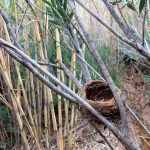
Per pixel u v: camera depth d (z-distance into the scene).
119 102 0.68
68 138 1.31
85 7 0.65
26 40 1.17
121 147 1.86
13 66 1.49
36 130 1.29
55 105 2.19
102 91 0.87
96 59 0.67
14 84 1.48
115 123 0.76
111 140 1.98
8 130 1.86
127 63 2.90
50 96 1.22
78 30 0.78
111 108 0.74
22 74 1.90
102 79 0.88
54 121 1.25
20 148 1.70
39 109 1.34
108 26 0.65
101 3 1.67
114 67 2.54
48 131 1.40
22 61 0.70
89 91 0.87
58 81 0.70
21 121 1.26
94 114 0.71
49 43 1.53
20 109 1.23
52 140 1.75
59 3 0.71
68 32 0.80
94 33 2.03
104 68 0.67
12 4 1.27
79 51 0.90
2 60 1.15
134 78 2.34
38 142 1.33
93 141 1.99
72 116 1.33
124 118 0.69
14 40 0.86
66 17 0.74
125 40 0.65
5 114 1.88
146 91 1.94
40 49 1.12
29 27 1.50
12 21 1.27
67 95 0.73
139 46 0.64
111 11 0.66
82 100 0.70
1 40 0.66
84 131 2.08
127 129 0.70
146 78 2.24
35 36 1.14
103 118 0.71
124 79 2.44
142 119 1.62
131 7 0.71
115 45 2.51
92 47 0.67
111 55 2.55
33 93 1.29
